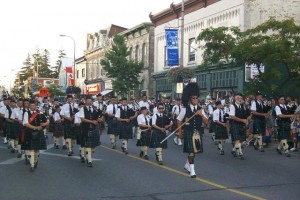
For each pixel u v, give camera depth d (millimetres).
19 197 7840
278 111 14031
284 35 16844
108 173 10500
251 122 16266
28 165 11750
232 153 13875
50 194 8117
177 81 24766
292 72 17750
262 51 16297
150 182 9328
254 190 8469
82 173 10492
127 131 14680
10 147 15805
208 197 7832
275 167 11508
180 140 17438
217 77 27703
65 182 9328
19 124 13883
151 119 12398
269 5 25359
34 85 67438
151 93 39344
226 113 14688
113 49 37969
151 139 12141
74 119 12992
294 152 14773
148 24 39219
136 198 7801
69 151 13867
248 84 18812
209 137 20859
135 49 42219
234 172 10664
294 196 7906
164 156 13773
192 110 10062
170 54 25094
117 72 37406
